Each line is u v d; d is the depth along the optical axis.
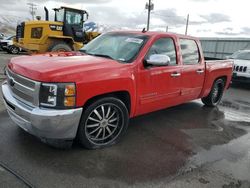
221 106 7.18
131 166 3.50
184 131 4.95
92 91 3.50
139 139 4.39
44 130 3.28
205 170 3.57
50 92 3.21
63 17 13.89
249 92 9.99
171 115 5.89
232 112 6.62
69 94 3.29
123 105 4.00
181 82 5.11
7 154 3.52
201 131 5.04
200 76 5.71
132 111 4.24
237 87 11.00
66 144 3.64
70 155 3.62
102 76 3.60
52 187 2.94
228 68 6.91
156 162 3.67
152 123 5.24
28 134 4.12
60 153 3.65
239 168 3.71
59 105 3.26
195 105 6.96
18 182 2.97
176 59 4.99
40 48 13.53
